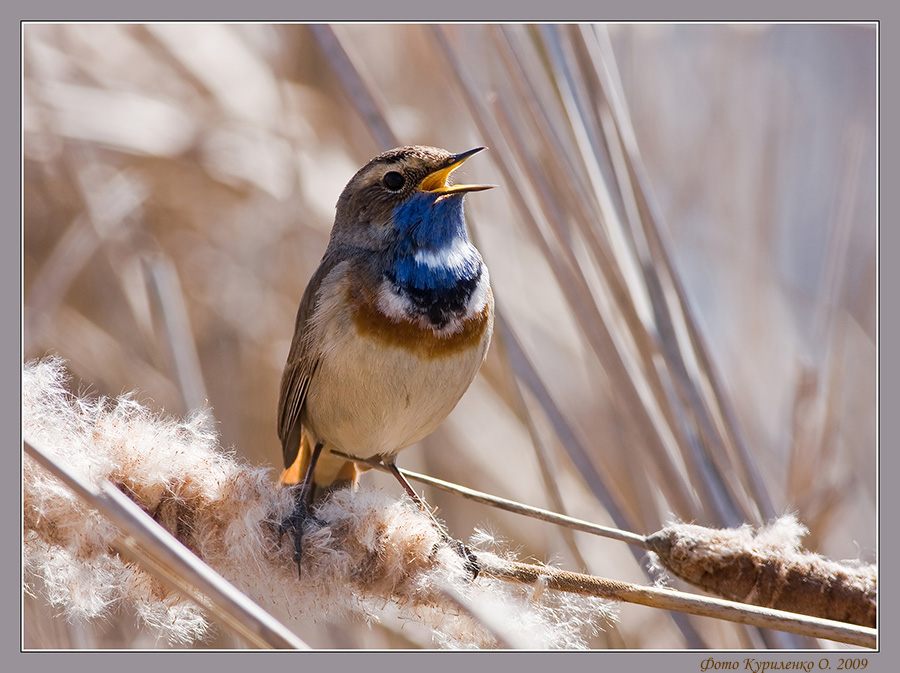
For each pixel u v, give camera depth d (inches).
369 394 333.1
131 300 476.1
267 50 517.0
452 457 479.5
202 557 275.4
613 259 375.6
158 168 505.4
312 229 500.1
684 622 372.2
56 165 482.0
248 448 477.7
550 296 495.5
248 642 235.3
